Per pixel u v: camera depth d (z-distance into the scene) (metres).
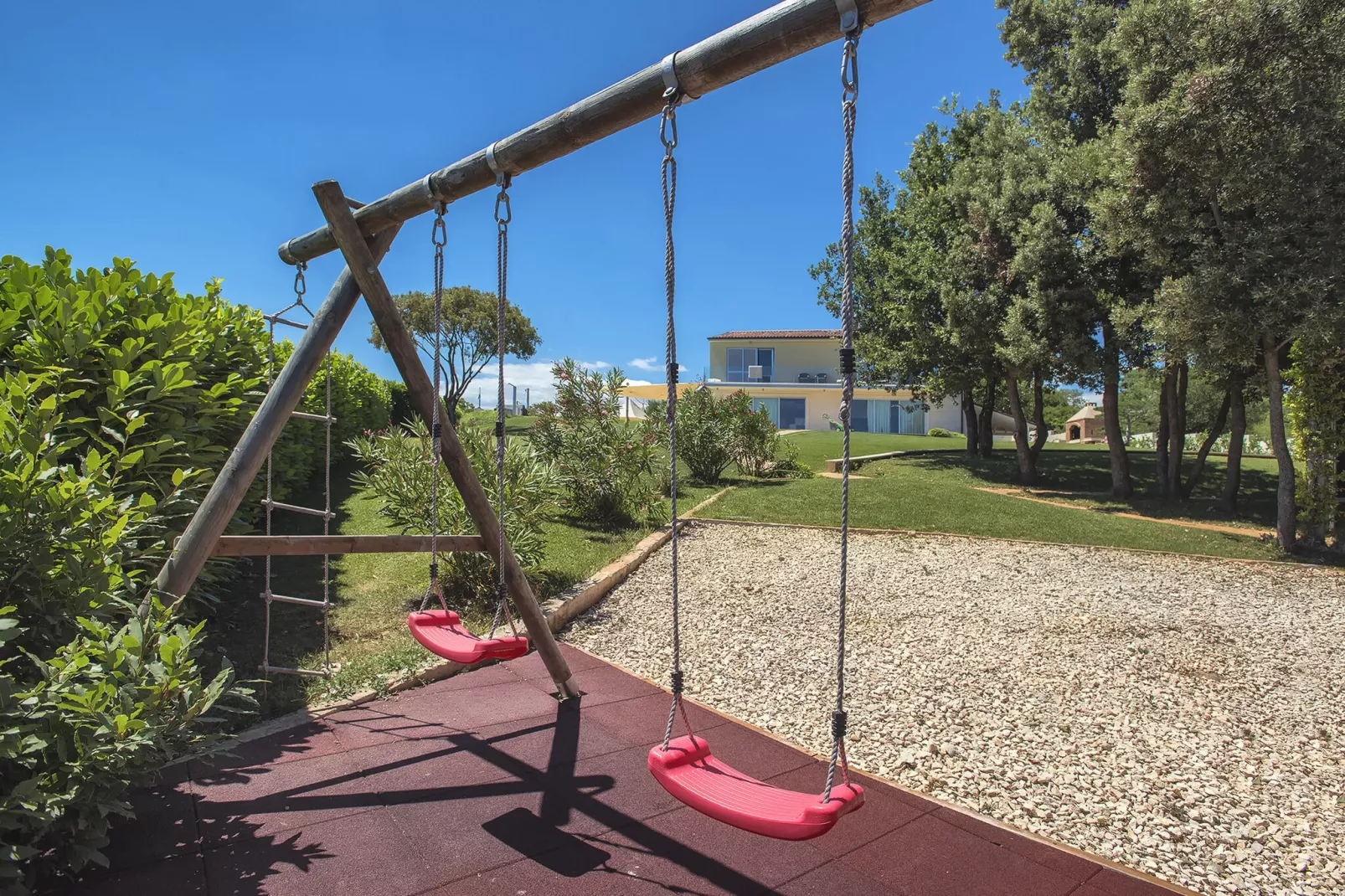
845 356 2.39
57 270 4.39
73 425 4.00
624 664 5.61
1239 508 14.26
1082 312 14.72
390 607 6.32
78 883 2.63
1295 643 6.50
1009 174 15.83
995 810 3.59
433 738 4.04
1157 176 10.45
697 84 2.91
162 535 4.14
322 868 2.79
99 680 2.48
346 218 4.01
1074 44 15.34
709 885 2.78
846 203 2.42
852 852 3.05
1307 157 9.43
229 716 4.18
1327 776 4.07
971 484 18.00
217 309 5.81
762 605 7.35
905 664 5.71
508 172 3.66
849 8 2.42
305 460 9.02
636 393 37.00
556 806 3.33
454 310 36.00
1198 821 3.56
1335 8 9.00
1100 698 5.12
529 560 7.07
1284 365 12.94
